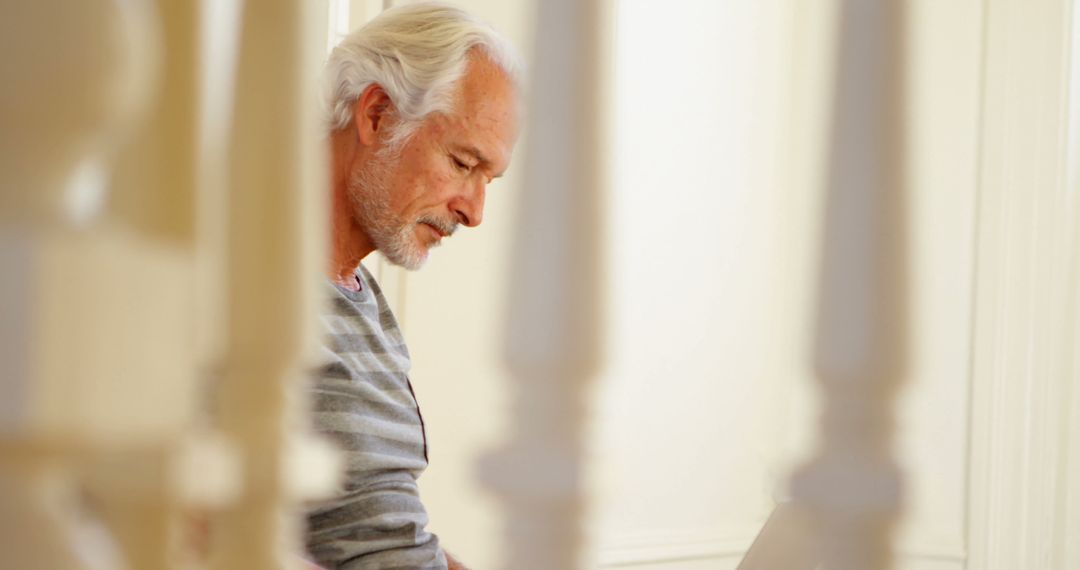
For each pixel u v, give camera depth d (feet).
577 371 2.07
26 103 1.51
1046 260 7.59
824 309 2.18
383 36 6.33
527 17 2.06
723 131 13.61
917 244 2.19
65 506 1.63
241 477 1.80
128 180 1.66
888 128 2.18
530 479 2.06
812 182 2.19
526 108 2.06
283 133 1.82
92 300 1.58
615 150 2.09
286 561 1.83
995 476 10.40
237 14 1.81
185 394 1.65
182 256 1.68
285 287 1.83
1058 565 10.83
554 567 2.07
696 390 13.56
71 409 1.56
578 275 2.07
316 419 5.63
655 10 13.20
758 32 13.34
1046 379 9.54
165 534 1.69
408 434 5.98
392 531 5.70
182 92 1.71
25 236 1.54
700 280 13.61
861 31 2.17
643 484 13.21
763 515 13.73
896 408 2.19
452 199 6.38
